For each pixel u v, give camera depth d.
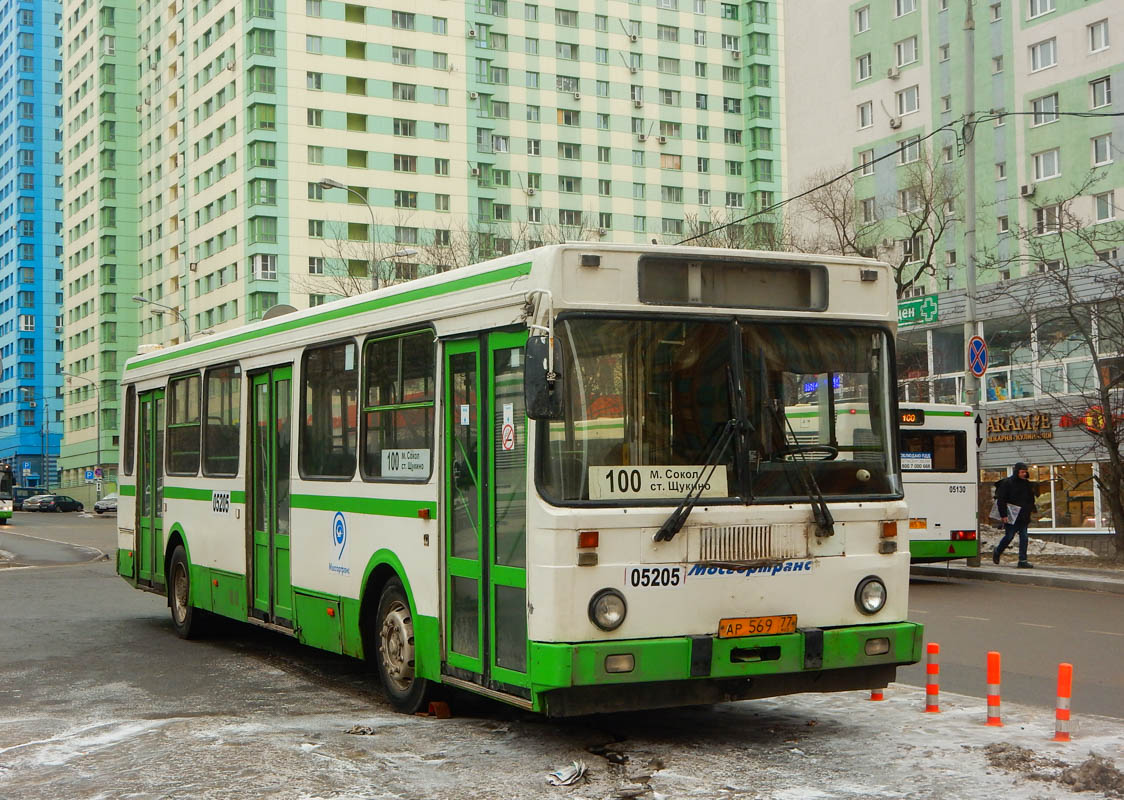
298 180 81.69
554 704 7.51
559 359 7.34
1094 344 28.83
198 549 13.61
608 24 94.38
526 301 7.66
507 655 7.98
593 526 7.52
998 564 24.98
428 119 86.44
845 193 48.09
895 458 8.45
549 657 7.40
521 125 90.62
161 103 97.12
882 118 58.22
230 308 84.38
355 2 84.00
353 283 66.69
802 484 8.08
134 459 15.90
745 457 7.93
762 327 8.12
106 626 15.49
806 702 9.65
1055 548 28.80
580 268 7.70
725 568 7.79
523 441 7.84
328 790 7.02
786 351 8.16
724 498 7.83
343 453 10.38
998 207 52.81
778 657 7.86
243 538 12.34
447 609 8.73
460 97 87.75
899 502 8.35
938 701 9.63
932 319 25.03
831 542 8.12
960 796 6.80
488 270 8.41
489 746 8.13
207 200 88.19
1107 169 48.62
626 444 7.70
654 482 7.72
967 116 26.16
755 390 8.03
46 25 129.88
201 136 88.94
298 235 81.50
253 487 12.23
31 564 28.73
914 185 45.06
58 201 130.00
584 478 7.58
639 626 7.58
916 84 56.56
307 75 82.25
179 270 93.62
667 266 7.91
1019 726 8.62
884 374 8.48
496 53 89.94
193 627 14.02
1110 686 11.00
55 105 130.00
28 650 13.30
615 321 7.75
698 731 8.57
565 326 7.63
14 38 129.12
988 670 8.69
